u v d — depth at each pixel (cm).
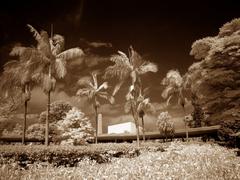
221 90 2556
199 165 1602
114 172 1500
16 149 1769
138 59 2911
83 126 2761
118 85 2928
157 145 2875
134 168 1631
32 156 1784
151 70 2905
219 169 1432
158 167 1609
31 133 3697
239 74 2473
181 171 1463
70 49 2508
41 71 2450
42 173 1452
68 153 1962
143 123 3231
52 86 2398
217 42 2509
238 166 1487
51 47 2517
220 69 2516
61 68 2428
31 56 2378
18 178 1316
